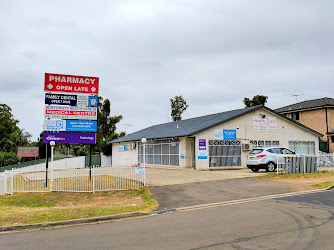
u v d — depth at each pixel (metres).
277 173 16.80
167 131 26.94
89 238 6.91
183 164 22.73
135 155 30.98
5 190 13.34
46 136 15.58
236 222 7.73
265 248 5.66
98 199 12.01
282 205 9.70
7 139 39.06
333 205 9.45
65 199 12.13
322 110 33.41
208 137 22.11
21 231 8.02
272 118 24.70
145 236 6.84
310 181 14.59
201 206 10.32
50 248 6.22
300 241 5.98
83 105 16.33
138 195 12.51
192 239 6.41
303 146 25.95
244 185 13.98
